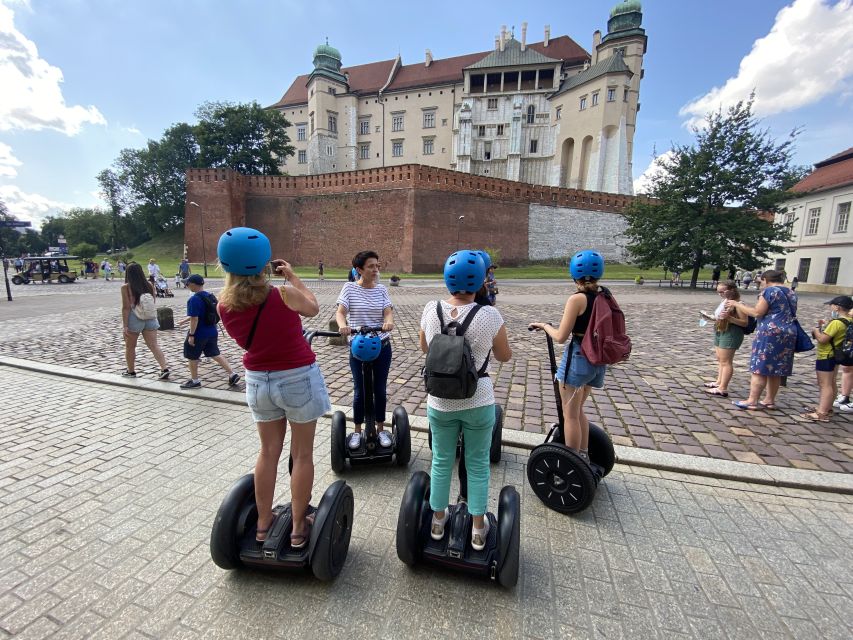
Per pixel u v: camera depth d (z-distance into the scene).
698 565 2.50
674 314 13.95
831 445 4.09
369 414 3.49
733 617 2.13
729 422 4.66
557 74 53.97
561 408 3.16
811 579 2.40
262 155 53.50
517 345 8.73
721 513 3.03
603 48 51.25
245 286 1.95
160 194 60.78
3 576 2.33
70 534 2.70
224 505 2.28
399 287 25.02
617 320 2.90
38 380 6.07
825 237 29.09
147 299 5.80
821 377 4.70
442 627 2.05
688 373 6.68
